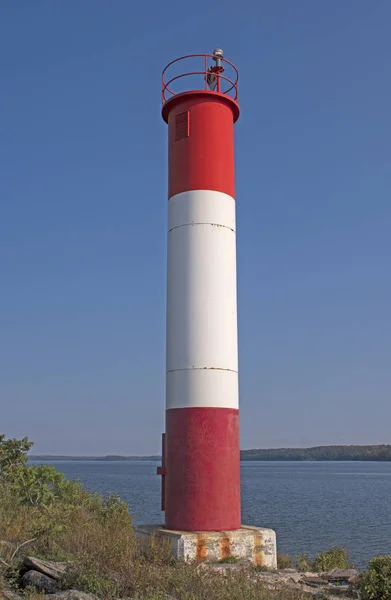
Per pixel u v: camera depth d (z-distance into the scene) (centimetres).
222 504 1788
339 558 2067
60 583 1209
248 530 1788
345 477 16950
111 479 13650
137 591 1209
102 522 1936
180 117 2022
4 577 1211
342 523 4981
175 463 1822
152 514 4862
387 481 14138
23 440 2727
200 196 1944
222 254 1928
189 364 1855
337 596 1430
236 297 1967
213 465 1795
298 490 10244
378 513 5900
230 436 1841
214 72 2102
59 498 2414
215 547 1697
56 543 1491
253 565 1689
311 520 5216
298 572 1739
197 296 1886
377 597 1334
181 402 1845
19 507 2028
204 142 1980
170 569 1359
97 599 1141
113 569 1305
